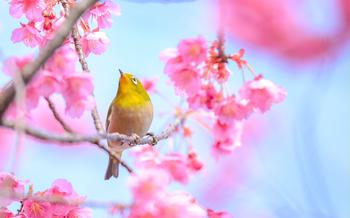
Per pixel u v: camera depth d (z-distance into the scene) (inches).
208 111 422.0
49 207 360.5
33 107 300.4
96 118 402.9
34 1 420.2
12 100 252.4
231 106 394.0
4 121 256.2
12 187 354.6
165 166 332.2
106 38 430.6
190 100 399.9
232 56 375.2
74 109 312.2
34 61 247.6
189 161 402.6
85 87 308.3
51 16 422.3
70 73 305.4
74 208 364.5
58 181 363.9
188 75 382.0
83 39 429.4
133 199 284.2
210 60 380.2
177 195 295.4
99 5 421.1
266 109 378.6
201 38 364.5
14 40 413.7
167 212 289.1
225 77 386.0
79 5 248.8
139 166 328.2
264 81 369.1
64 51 304.3
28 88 297.4
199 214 297.3
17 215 365.1
